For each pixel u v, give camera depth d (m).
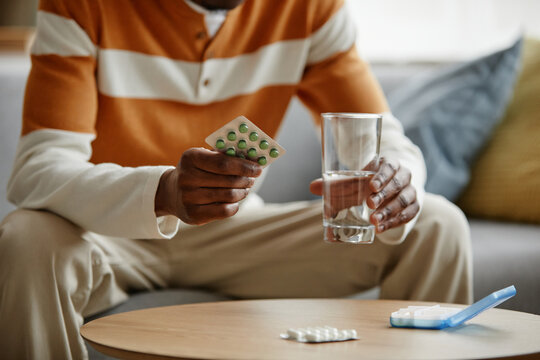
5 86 1.84
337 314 1.14
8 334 1.20
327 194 1.09
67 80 1.41
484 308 1.05
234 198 1.13
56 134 1.38
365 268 1.48
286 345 0.97
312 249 1.50
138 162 1.54
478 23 2.62
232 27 1.56
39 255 1.22
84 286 1.29
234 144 1.11
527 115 2.00
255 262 1.52
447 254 1.41
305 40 1.63
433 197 1.49
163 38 1.52
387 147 1.51
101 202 1.24
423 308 1.09
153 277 1.51
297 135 2.16
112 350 0.96
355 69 1.66
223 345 0.97
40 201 1.30
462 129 2.00
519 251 1.71
